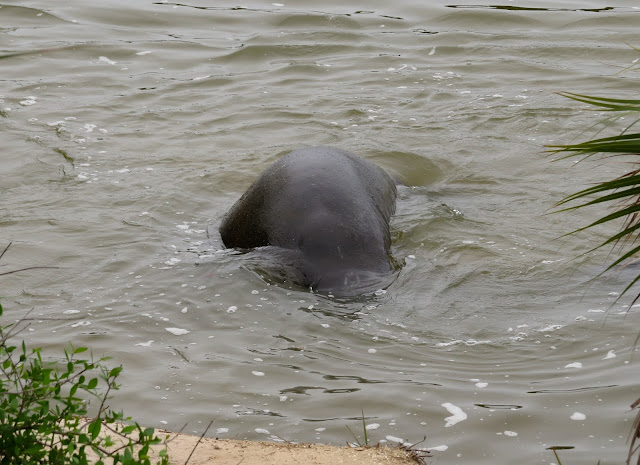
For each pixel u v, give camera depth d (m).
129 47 32.06
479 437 12.20
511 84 28.83
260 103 27.59
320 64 30.83
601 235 19.09
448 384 13.66
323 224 17.80
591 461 11.55
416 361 14.43
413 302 16.48
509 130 25.41
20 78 29.11
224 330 15.42
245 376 13.89
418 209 20.55
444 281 17.27
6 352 9.59
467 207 20.86
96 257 18.11
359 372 14.06
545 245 18.72
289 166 19.22
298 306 16.30
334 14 35.34
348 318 15.90
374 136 25.00
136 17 35.06
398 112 26.81
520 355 14.54
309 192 18.38
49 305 16.12
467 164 23.30
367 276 17.27
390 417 12.73
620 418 12.53
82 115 26.39
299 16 35.00
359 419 12.70
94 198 21.06
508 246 18.70
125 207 20.64
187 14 35.50
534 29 33.47
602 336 14.98
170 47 32.19
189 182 22.11
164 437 11.39
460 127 25.67
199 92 28.53
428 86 28.80
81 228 19.44
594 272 17.48
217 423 12.58
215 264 17.80
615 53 30.88
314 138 24.97
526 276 17.42
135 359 14.34
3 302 16.16
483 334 15.28
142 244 18.72
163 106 27.34
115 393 13.24
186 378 13.79
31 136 24.64
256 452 11.13
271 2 36.88
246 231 18.70
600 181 22.19
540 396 13.22
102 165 23.00
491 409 12.90
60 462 8.90
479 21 34.31
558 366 14.15
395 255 18.39
